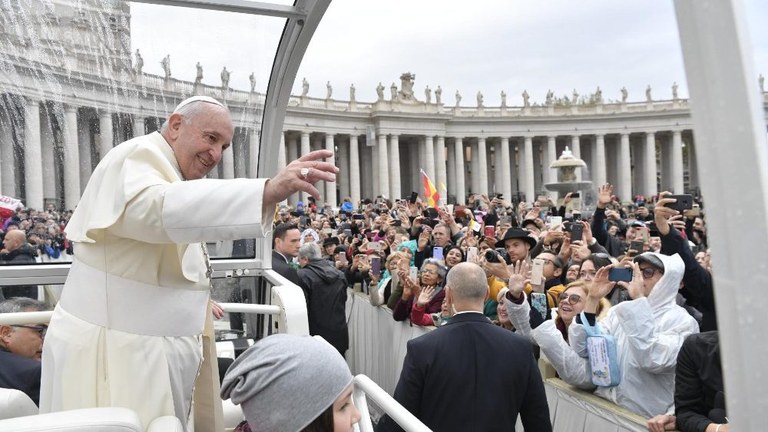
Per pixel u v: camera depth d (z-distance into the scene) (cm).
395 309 621
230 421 290
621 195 6253
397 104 6009
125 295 194
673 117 6125
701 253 574
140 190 176
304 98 5584
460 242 825
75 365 191
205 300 222
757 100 76
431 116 6088
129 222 179
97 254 196
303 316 310
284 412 143
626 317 347
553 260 589
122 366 191
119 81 370
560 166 3612
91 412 148
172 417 180
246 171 403
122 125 376
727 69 78
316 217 2202
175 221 171
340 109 5856
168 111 382
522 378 304
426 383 302
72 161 370
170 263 202
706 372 293
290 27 342
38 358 333
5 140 357
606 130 6275
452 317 319
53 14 354
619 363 355
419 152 6375
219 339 423
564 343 373
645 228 716
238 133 398
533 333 381
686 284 475
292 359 147
